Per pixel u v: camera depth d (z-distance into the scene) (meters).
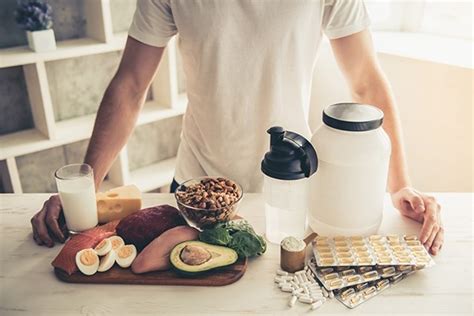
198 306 0.79
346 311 0.77
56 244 0.96
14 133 2.04
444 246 0.93
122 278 0.83
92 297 0.81
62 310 0.78
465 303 0.79
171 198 1.12
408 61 1.88
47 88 1.89
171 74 2.21
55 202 1.02
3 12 1.86
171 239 0.86
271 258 0.90
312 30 1.13
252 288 0.83
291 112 1.17
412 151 2.01
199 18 1.08
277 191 0.89
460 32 2.10
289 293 0.82
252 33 1.08
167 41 1.18
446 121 1.85
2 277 0.86
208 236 0.86
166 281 0.83
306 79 1.18
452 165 1.89
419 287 0.82
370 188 0.88
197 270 0.82
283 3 1.06
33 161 2.13
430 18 2.18
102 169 1.16
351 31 1.14
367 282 0.83
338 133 0.86
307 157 0.84
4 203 1.12
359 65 1.18
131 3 2.17
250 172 1.23
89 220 0.97
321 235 0.96
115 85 1.17
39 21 1.81
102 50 1.96
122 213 1.01
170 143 2.56
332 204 0.91
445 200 1.09
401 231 0.98
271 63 1.10
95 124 1.17
